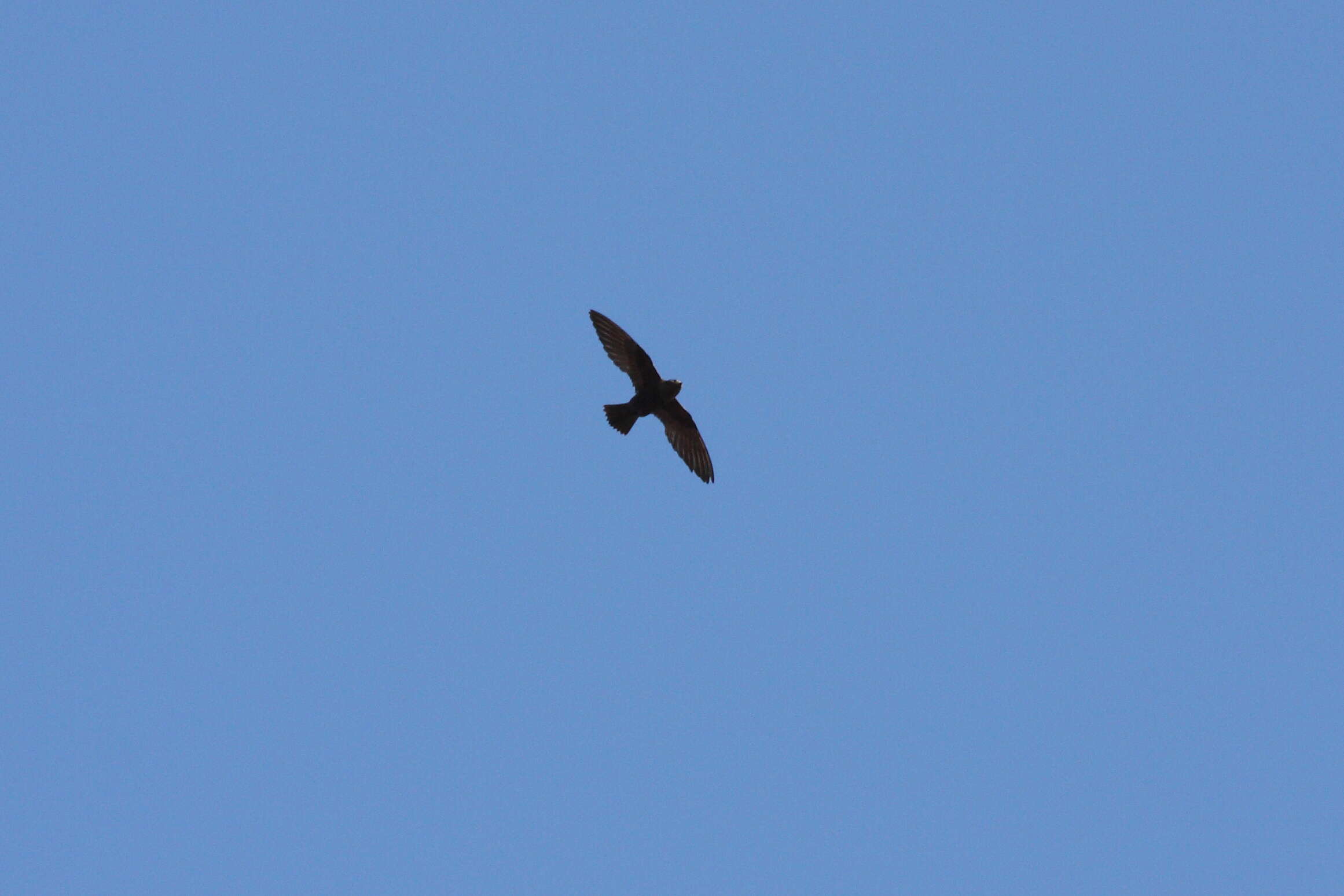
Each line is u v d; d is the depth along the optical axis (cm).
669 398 2144
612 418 2161
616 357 2147
